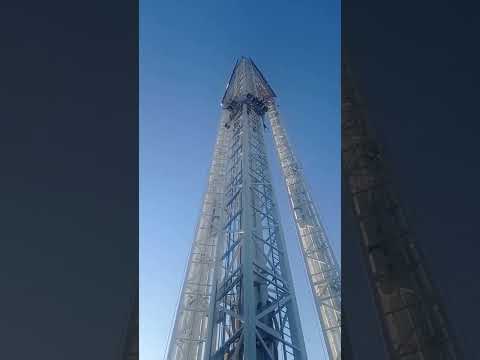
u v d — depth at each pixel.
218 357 24.19
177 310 31.12
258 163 41.00
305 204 43.38
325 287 35.94
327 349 31.19
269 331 23.80
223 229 33.81
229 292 28.14
